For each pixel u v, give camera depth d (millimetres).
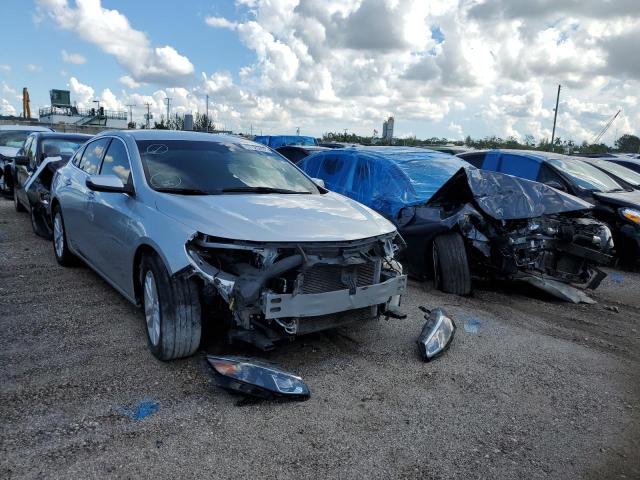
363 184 7656
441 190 6172
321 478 2621
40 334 4191
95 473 2555
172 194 4008
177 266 3350
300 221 3695
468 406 3420
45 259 6598
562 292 5938
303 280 3469
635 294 6746
